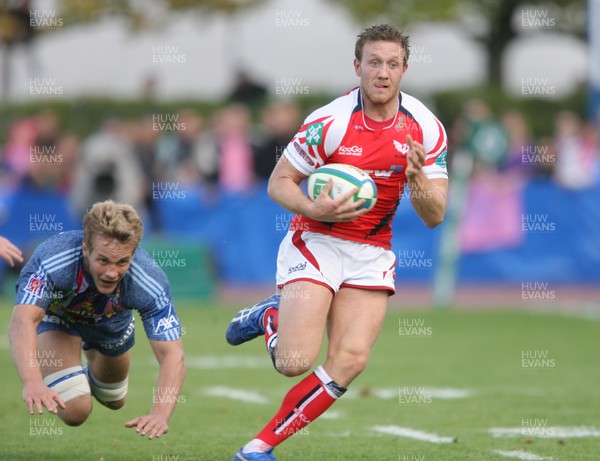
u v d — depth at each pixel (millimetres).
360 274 18031
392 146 17906
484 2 92250
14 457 19422
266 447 17438
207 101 71188
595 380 31047
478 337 41938
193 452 20016
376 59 17469
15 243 54625
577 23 93750
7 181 57875
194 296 53562
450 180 59875
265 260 57125
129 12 76188
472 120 51094
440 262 53094
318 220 17438
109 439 21500
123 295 17484
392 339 41438
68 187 57188
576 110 77562
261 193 57094
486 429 23016
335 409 25938
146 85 71812
